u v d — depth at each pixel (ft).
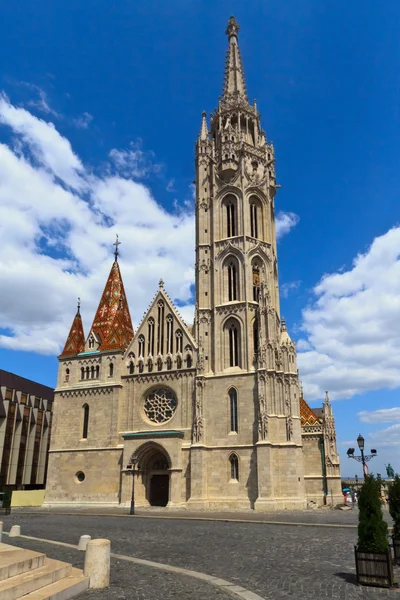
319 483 297.12
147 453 248.32
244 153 298.15
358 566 66.74
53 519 175.42
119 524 153.69
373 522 67.05
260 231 290.76
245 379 245.45
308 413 318.65
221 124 316.40
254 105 327.47
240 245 275.39
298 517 176.65
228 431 240.53
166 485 247.29
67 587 59.41
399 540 82.28
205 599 57.77
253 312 262.26
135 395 264.11
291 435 234.99
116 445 257.14
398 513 82.94
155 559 86.79
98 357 279.28
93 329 296.71
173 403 256.73
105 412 265.54
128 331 309.42
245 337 254.88
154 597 58.90
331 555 89.61
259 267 280.31
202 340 260.83
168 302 274.16
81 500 254.68
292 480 228.63
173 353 263.08
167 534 125.08
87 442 263.90
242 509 222.07
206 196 297.12
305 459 305.32
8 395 362.33
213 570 76.23
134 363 270.26
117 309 302.04
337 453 298.15
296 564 80.64
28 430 380.99
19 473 366.22
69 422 273.33
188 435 245.04
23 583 56.24
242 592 60.80
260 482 223.71
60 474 264.52
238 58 344.28
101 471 255.50
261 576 71.41
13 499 256.32
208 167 303.27
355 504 289.12
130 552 94.94
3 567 58.29
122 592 61.52
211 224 288.71
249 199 290.56
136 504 238.89
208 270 279.08
